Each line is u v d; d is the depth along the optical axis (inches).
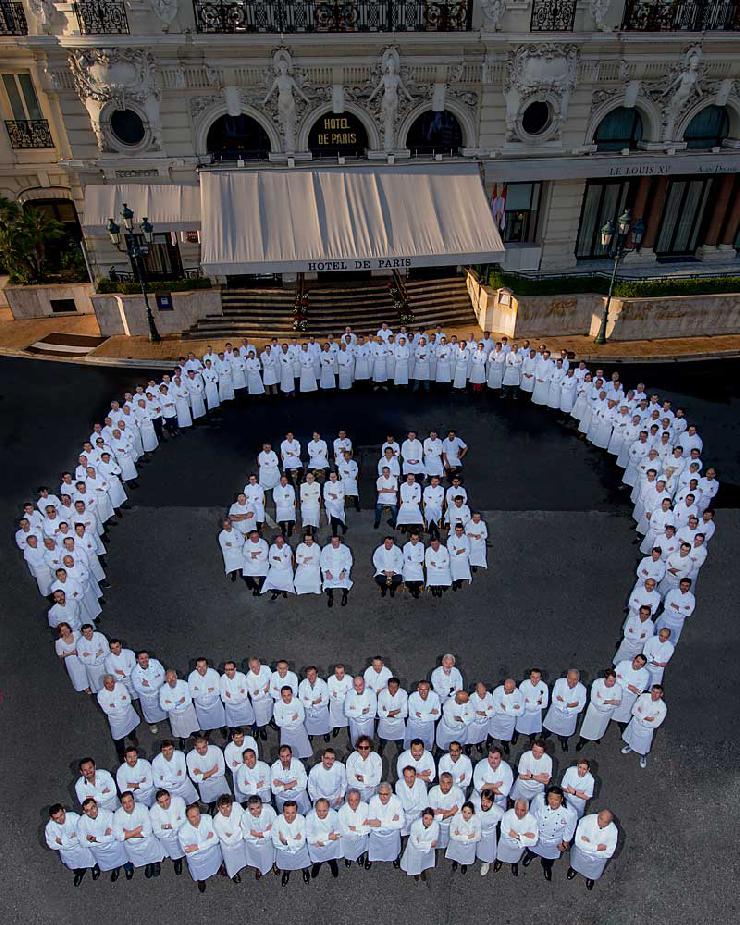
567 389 772.6
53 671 499.8
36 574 541.6
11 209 996.6
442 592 561.9
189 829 356.5
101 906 372.2
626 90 932.0
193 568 585.3
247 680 435.5
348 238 873.5
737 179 1055.0
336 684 432.8
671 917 366.6
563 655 506.9
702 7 877.8
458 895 376.8
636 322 939.3
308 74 852.0
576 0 845.8
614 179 1034.1
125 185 902.4
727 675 495.5
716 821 407.2
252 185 893.8
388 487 609.9
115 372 880.9
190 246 970.1
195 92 850.8
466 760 394.0
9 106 976.9
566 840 371.2
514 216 1042.7
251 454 729.0
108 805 386.3
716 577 579.8
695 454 629.6
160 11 785.6
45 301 1024.9
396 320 978.1
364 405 818.2
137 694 471.2
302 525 633.0
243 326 959.0
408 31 831.1
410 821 386.3
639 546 608.1
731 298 938.1
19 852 394.0
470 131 924.6
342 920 366.3
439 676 436.1
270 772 390.0
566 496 666.8
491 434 760.3
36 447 740.7
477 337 965.8
